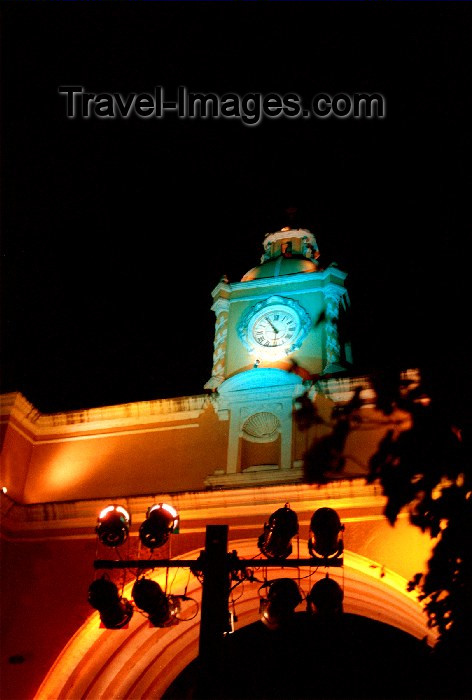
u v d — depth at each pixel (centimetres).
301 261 1830
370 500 1421
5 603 1556
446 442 1380
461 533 1188
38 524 1620
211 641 875
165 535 1183
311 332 1667
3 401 1730
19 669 1481
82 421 1755
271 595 1059
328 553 1049
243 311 1753
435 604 1146
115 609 1160
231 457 1550
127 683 1598
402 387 1495
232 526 1490
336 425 1520
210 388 1673
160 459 1636
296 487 1456
